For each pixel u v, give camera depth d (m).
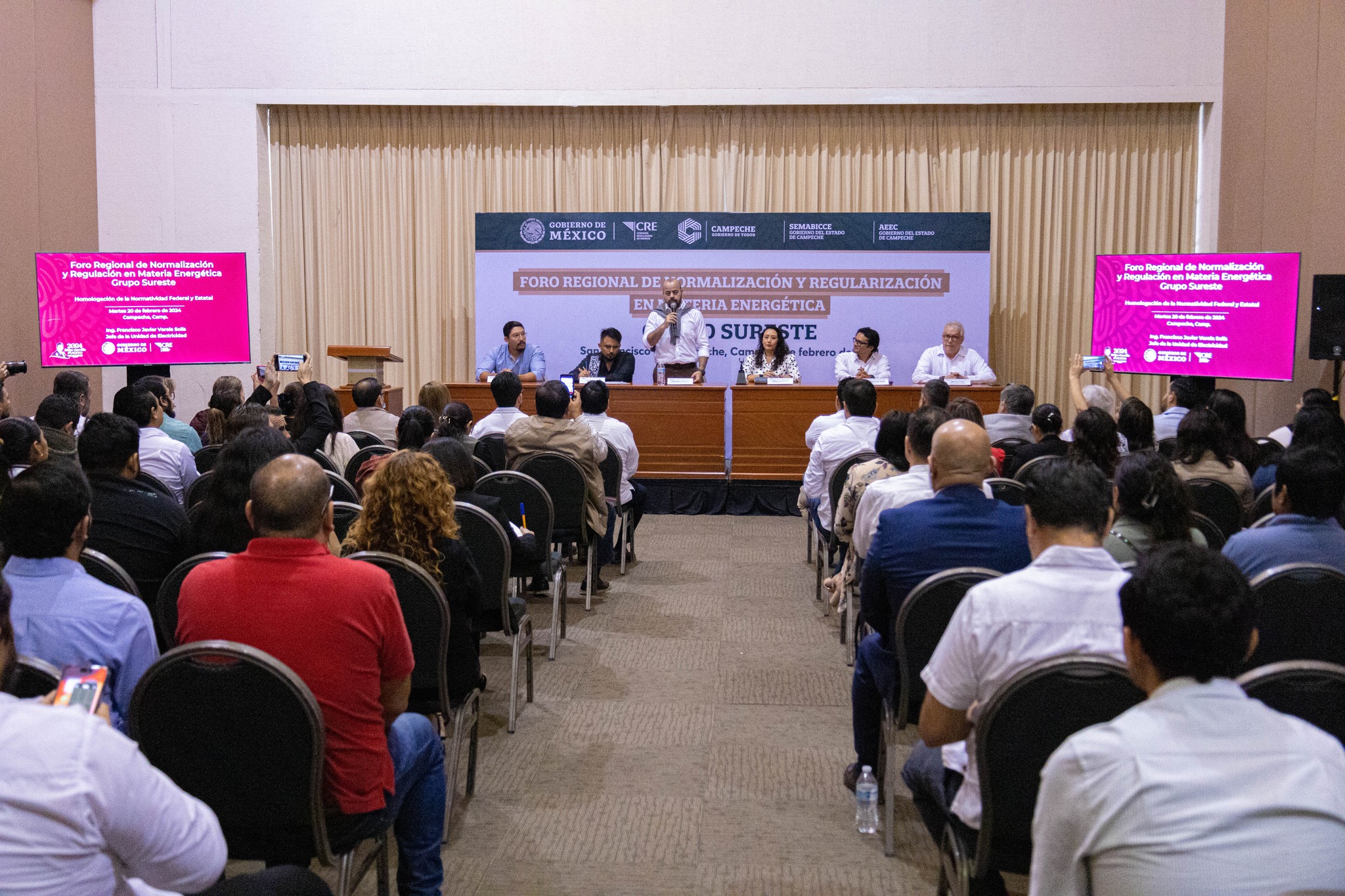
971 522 2.60
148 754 1.91
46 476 2.09
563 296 9.06
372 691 2.04
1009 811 1.90
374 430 6.10
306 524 2.05
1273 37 8.29
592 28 9.39
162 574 3.05
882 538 2.65
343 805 2.02
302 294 9.80
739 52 9.34
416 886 2.35
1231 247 8.98
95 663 2.08
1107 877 1.19
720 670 4.34
